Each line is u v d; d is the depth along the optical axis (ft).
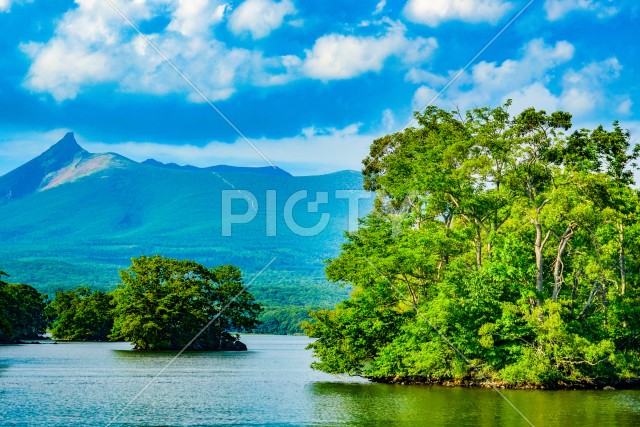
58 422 144.05
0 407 163.32
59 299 606.55
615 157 218.38
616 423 137.80
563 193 190.39
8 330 423.23
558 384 188.85
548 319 189.16
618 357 187.93
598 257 198.29
